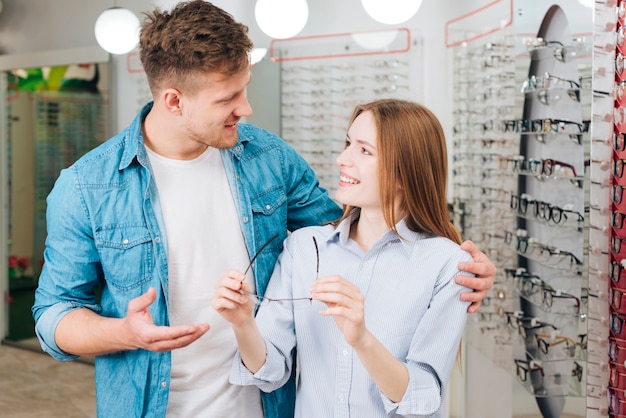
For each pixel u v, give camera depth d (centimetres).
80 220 172
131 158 173
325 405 167
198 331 152
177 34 160
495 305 338
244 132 191
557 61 272
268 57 480
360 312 140
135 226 173
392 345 163
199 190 180
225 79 161
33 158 585
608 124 231
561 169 269
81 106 559
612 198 231
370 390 163
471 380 384
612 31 228
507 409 333
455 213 399
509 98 324
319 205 204
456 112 394
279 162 196
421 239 171
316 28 468
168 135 173
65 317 167
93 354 169
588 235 248
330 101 463
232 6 493
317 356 169
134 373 173
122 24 440
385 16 337
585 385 254
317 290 141
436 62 423
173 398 177
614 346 231
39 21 589
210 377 179
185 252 177
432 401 153
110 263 173
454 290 164
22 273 596
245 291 153
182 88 163
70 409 445
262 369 164
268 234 188
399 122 166
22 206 591
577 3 253
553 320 276
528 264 305
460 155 390
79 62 553
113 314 176
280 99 480
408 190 167
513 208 314
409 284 166
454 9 412
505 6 326
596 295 236
